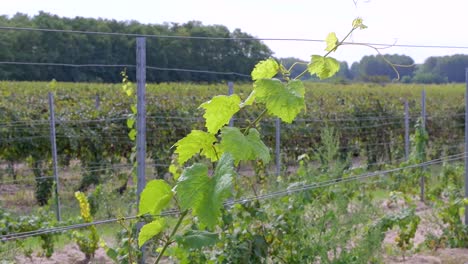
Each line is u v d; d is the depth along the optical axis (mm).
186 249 2309
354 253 5109
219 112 2242
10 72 24922
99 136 12453
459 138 19656
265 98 2102
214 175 2041
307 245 4965
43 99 15281
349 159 6965
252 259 4723
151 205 2332
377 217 6691
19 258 6637
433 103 20766
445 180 10453
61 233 6602
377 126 16766
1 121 12117
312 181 5324
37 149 11969
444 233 7820
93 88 21234
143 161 5348
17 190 12344
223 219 4543
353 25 2383
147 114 13031
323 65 2332
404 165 10703
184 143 2254
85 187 12070
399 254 7156
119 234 5328
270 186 5625
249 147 2064
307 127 14438
